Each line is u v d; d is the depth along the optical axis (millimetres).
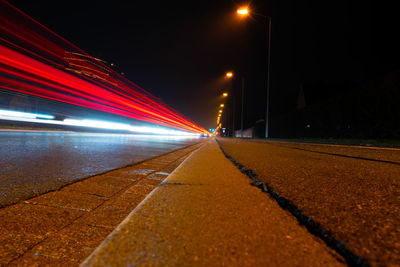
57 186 2879
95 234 1760
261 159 4250
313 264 846
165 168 4809
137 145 10508
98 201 2479
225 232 1127
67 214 2098
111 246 990
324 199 1603
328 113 17547
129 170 4316
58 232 1770
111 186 3105
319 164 3525
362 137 13734
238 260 877
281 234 1108
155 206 1527
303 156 4941
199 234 1103
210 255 913
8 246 1552
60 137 12328
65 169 3951
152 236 1081
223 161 4168
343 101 15625
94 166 4410
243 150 6941
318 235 1097
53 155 5465
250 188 2037
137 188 3051
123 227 1188
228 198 1722
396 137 11383
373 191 1839
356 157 4781
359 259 828
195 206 1528
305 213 1313
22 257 1441
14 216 1988
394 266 780
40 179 3180
